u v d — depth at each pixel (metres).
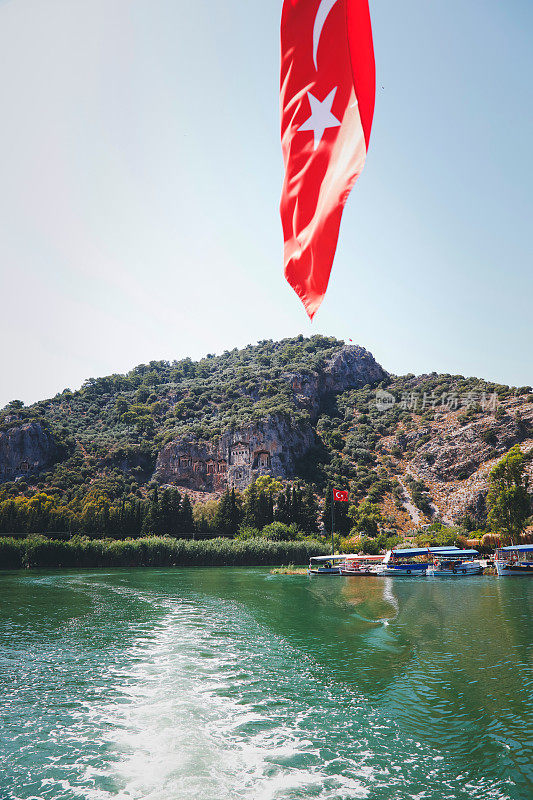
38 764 16.02
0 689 22.77
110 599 49.25
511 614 39.03
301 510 131.12
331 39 4.65
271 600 48.72
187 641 31.52
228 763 15.94
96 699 21.50
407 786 14.42
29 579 68.19
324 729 18.23
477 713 19.22
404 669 24.91
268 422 188.75
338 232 4.45
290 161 4.95
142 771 15.54
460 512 151.12
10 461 176.88
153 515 121.69
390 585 62.28
